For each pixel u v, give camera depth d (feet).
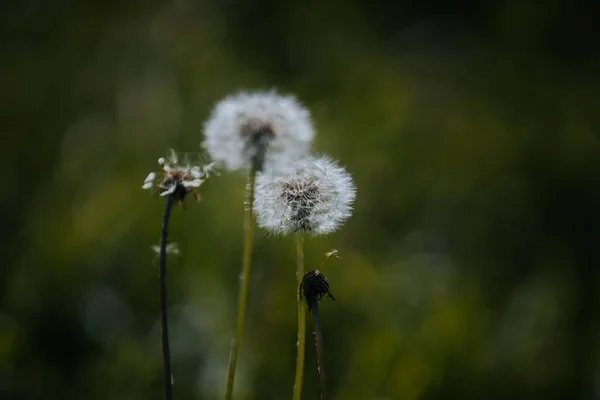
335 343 19.75
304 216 11.23
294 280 20.74
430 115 31.78
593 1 37.99
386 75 33.65
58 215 23.44
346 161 26.68
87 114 28.84
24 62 31.83
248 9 36.29
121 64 31.55
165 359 10.13
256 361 19.33
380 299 21.18
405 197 26.86
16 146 26.89
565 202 28.58
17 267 21.81
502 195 28.30
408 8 39.27
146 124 27.55
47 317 20.39
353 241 24.08
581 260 26.02
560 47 37.70
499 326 22.49
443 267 24.07
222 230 22.15
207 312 20.49
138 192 23.77
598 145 30.48
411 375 19.13
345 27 37.45
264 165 11.64
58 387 19.24
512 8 38.93
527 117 32.35
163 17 34.58
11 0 34.60
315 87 32.35
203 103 28.32
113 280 21.63
